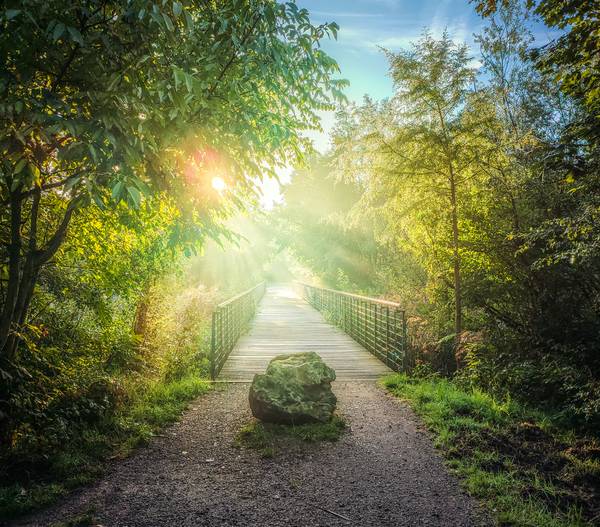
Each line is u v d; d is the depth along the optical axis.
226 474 3.55
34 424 3.69
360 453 4.03
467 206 7.48
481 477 3.49
